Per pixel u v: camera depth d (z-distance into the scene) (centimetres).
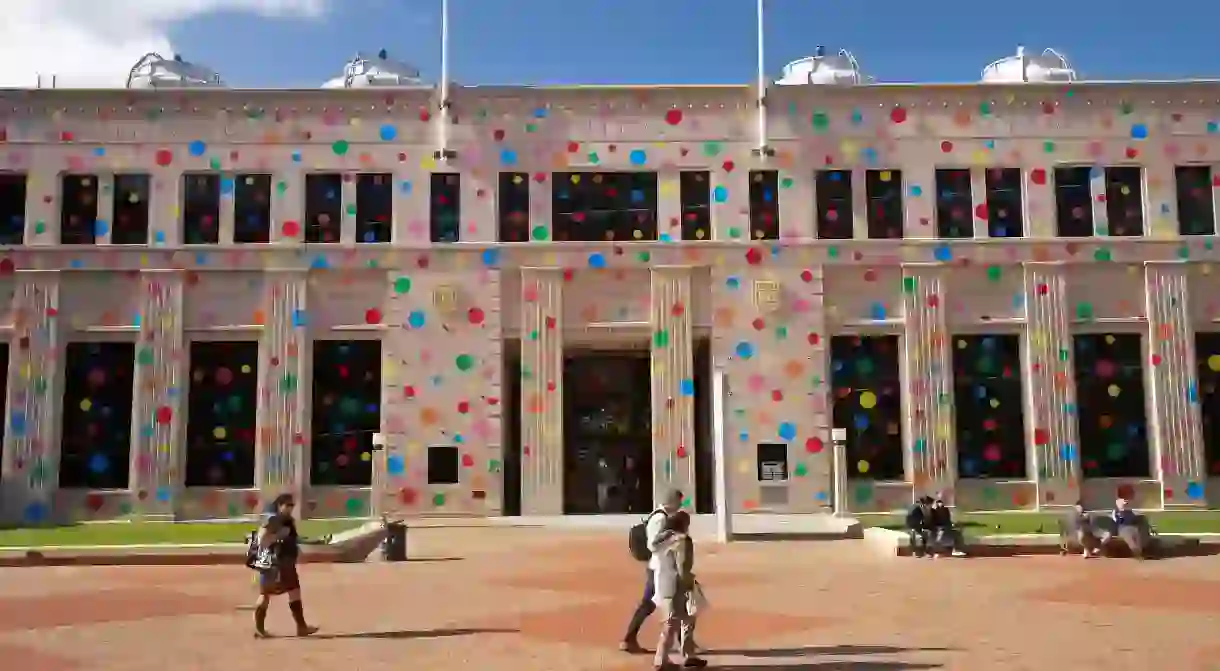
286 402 3403
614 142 3544
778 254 3497
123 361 3431
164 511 3334
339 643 1205
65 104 3484
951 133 3553
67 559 2067
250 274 3459
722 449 2631
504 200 3528
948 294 3506
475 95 3541
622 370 3700
